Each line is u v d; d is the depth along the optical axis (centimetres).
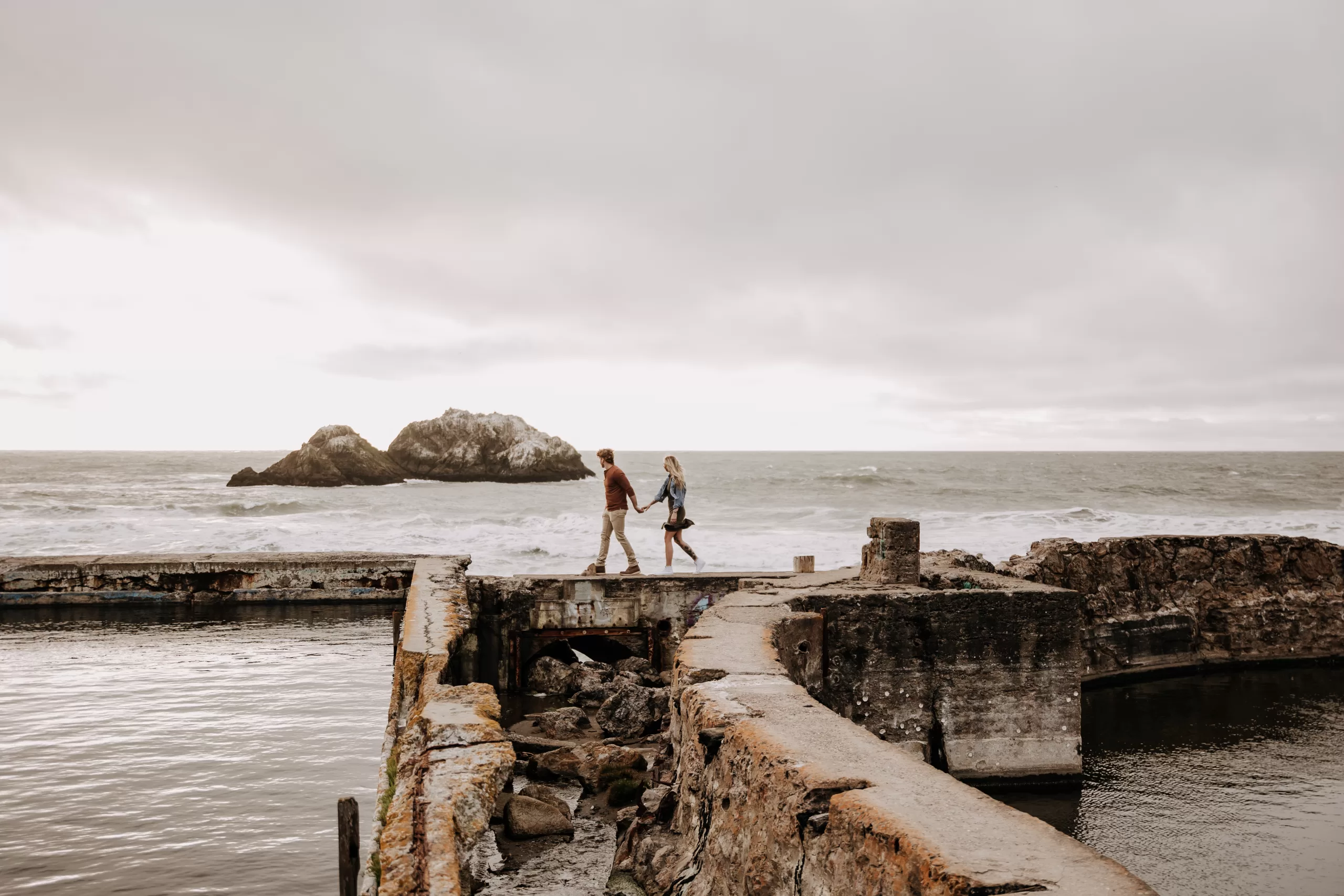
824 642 860
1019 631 879
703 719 502
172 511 3838
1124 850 734
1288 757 961
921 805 334
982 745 867
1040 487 5516
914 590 911
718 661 623
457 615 1054
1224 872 693
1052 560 1277
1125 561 1343
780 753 406
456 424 7012
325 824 759
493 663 1202
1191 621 1348
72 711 1088
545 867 603
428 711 718
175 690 1195
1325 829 771
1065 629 880
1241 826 780
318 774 877
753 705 503
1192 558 1391
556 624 1210
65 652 1443
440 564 1541
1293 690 1245
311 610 1852
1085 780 895
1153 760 952
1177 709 1143
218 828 748
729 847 433
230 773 880
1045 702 876
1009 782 864
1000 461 13650
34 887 643
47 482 6912
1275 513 3597
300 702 1132
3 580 1852
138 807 792
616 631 1218
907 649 870
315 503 4056
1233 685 1272
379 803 637
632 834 569
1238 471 8381
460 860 531
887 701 863
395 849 495
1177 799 841
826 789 362
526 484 6419
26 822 757
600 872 593
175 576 1889
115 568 1880
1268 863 707
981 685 872
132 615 1791
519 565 2092
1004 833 304
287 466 6147
